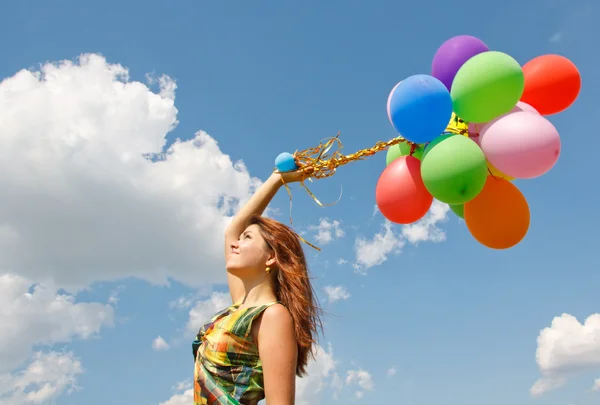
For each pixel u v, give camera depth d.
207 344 2.40
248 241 2.66
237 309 2.59
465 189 3.18
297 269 2.59
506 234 3.45
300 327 2.43
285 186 3.22
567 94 3.54
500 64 3.22
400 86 3.36
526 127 3.16
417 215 3.47
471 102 3.27
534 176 3.26
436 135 3.38
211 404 2.29
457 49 3.57
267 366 2.28
